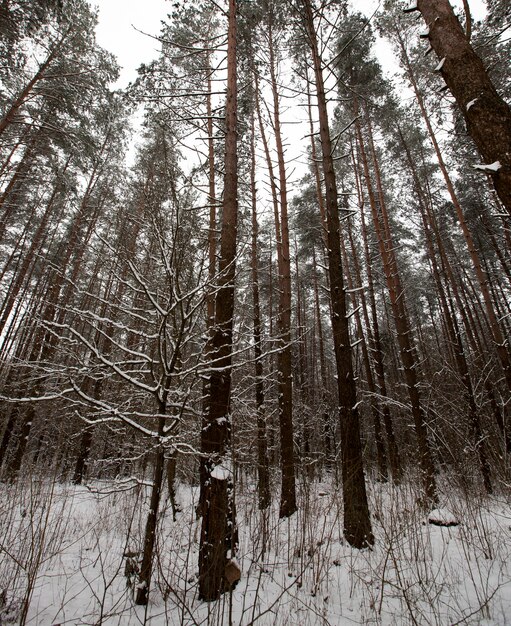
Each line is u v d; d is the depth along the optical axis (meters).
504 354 9.02
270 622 2.78
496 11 7.49
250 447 5.24
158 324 3.85
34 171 11.20
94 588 3.44
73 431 10.69
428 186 14.29
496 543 4.37
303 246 17.22
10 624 2.73
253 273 10.26
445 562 4.02
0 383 6.95
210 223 7.77
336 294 5.87
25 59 9.77
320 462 8.25
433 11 3.38
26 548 3.81
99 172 13.23
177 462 6.57
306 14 7.23
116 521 5.22
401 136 12.86
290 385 7.71
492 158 2.63
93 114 10.93
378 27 10.54
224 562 2.97
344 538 4.71
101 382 7.48
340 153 13.83
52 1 8.50
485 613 2.89
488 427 8.05
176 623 2.72
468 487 5.85
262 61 9.44
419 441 8.16
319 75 6.91
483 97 2.80
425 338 21.05
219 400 4.04
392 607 3.19
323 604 3.23
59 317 6.96
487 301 9.36
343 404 5.33
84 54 10.23
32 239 14.20
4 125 8.55
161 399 3.16
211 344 4.29
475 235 16.00
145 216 3.72
